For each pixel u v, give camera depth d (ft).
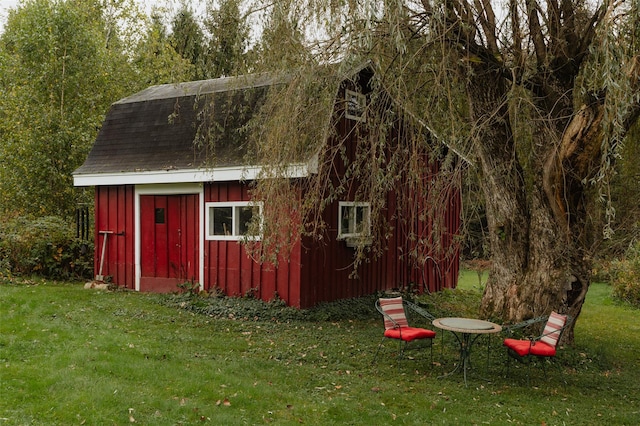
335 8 22.68
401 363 25.99
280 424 17.87
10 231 44.93
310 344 28.53
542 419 19.67
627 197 30.35
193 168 38.19
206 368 23.06
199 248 40.27
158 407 18.51
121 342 25.91
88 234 50.75
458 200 28.89
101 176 42.70
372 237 29.30
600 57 22.08
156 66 67.36
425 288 49.06
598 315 43.83
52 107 53.93
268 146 24.99
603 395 23.08
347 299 39.45
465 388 22.75
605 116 19.08
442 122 25.09
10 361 21.97
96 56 59.36
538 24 26.61
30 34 55.77
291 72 25.00
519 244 30.89
